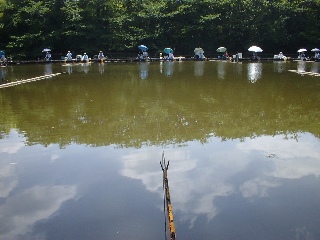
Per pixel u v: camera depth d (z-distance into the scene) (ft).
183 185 15.52
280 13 117.50
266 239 11.50
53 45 112.88
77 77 58.90
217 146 20.74
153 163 18.24
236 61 101.96
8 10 109.91
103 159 18.92
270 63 94.32
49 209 13.71
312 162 18.10
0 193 15.19
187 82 50.01
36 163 18.54
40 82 52.08
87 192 15.07
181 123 26.11
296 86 45.42
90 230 12.17
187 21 117.29
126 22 115.44
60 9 110.83
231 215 12.96
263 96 37.63
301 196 14.40
